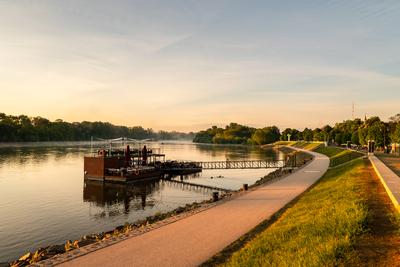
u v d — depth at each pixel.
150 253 16.33
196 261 15.16
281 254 14.12
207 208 26.80
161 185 65.00
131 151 83.38
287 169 61.47
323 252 12.60
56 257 16.36
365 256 12.01
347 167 47.16
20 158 106.75
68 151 143.12
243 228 20.45
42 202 46.22
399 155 66.00
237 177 75.00
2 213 39.53
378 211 17.89
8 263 22.62
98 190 58.41
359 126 134.12
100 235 25.81
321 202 23.81
